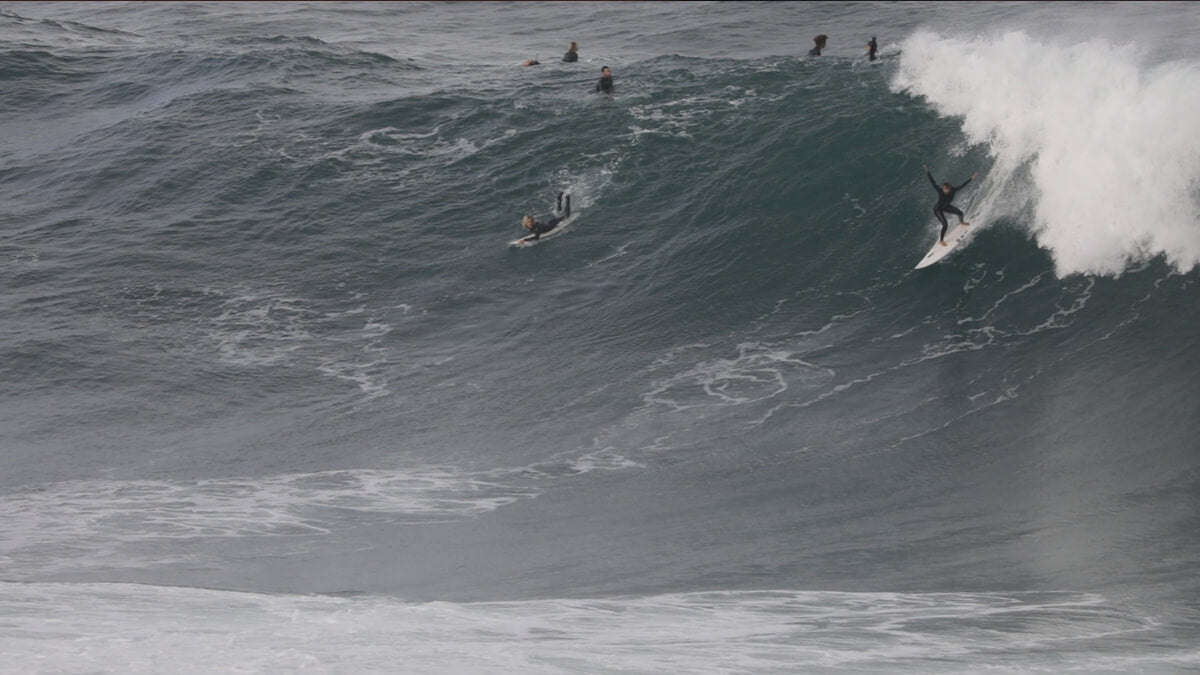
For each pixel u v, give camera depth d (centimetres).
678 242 6594
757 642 2959
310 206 7550
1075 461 4272
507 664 2755
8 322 6506
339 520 4294
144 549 4038
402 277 6762
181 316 6525
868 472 4369
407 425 5269
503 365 5769
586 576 3659
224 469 4947
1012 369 4984
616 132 7756
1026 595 3319
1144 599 3238
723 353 5547
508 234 7019
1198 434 4331
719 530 4003
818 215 6488
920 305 5625
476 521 4228
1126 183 5603
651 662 2784
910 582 3481
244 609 3247
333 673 2664
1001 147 6362
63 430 5450
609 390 5356
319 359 6022
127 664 2695
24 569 3828
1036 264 5672
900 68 7512
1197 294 5178
